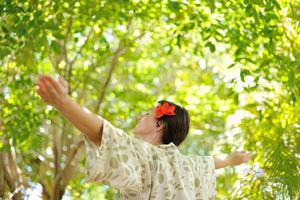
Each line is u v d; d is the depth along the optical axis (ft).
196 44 23.91
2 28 18.15
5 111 21.15
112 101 27.73
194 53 23.11
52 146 23.84
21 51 20.02
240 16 19.06
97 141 8.77
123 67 28.22
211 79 27.30
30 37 18.83
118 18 21.90
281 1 18.86
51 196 22.75
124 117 26.76
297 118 19.07
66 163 23.29
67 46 24.82
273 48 18.42
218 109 24.77
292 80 17.94
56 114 21.88
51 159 24.82
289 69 18.26
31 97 21.50
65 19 21.25
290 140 17.42
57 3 18.89
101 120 8.69
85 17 21.31
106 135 8.71
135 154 9.16
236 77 19.48
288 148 16.46
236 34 19.12
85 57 24.71
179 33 21.09
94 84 25.04
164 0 19.89
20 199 21.04
